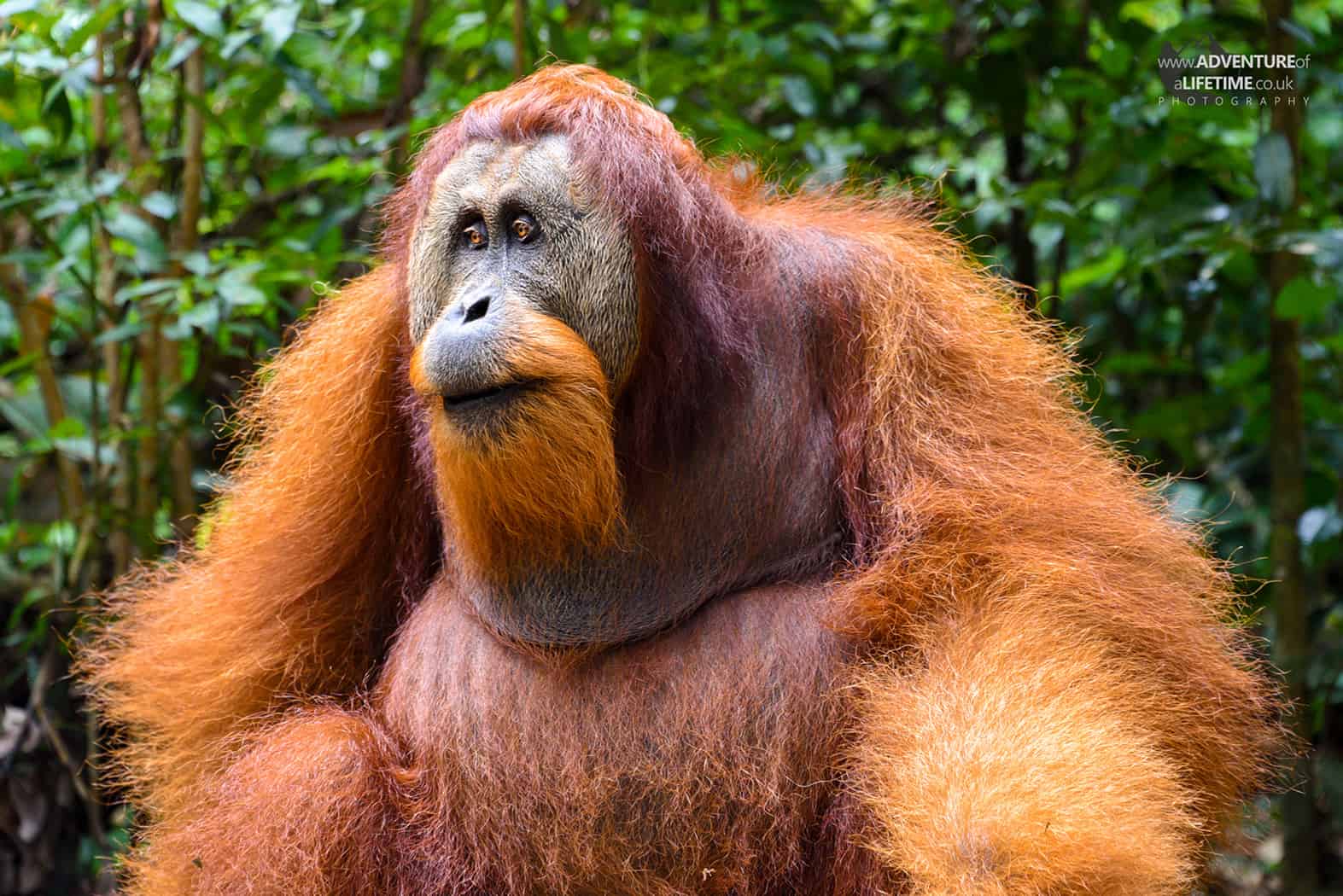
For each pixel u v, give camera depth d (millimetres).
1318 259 6227
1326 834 6473
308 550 4559
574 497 3754
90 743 6188
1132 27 7145
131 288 5996
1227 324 8016
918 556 3924
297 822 3900
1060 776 3406
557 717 3955
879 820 3643
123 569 6473
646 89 7035
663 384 3971
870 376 4094
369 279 4781
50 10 6637
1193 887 4008
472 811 4039
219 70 7184
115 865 4758
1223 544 6883
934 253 4602
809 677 3891
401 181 4941
